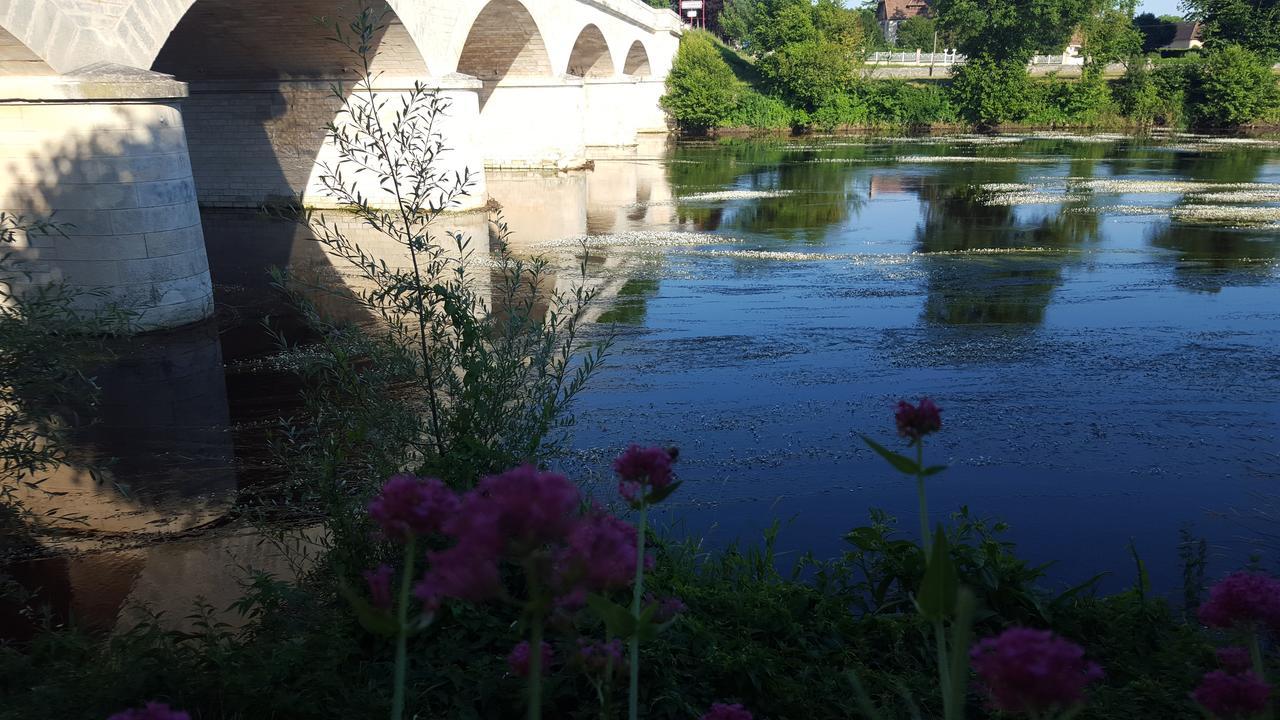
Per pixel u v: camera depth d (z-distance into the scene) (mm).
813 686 4422
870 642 4992
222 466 9227
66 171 14164
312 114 29625
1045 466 9344
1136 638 4969
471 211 28922
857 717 4238
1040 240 22594
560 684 4098
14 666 4223
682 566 5848
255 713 3906
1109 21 63531
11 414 5855
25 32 13031
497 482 1407
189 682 3994
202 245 15734
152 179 14562
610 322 15117
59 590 6676
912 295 17031
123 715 1353
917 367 12703
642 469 2121
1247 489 8805
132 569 6996
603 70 54000
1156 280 17969
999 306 16125
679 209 29125
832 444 9930
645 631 1689
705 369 12609
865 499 8570
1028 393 11570
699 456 9539
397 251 22078
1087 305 16109
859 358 13133
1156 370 12445
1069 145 51469
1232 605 2037
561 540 1470
